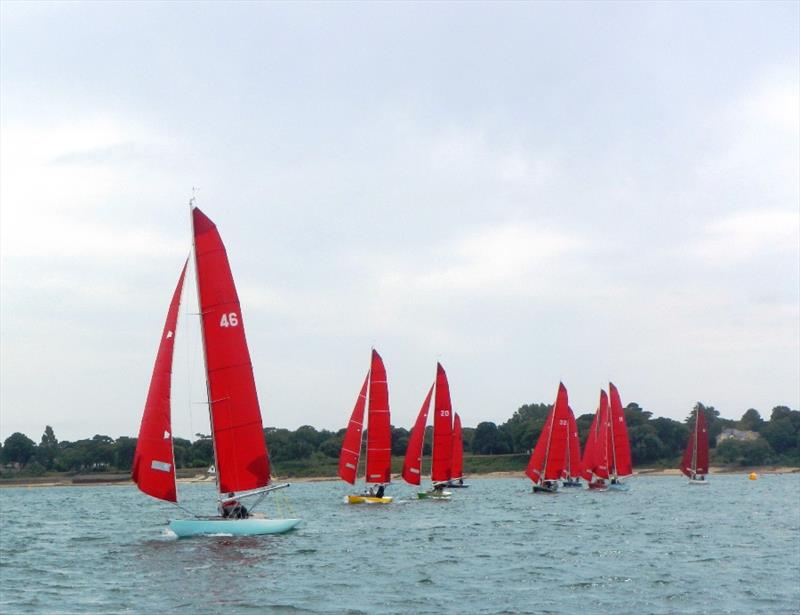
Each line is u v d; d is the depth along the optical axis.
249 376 49.88
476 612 32.22
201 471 189.12
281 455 199.88
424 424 95.56
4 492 182.75
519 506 89.50
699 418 153.00
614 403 124.19
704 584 38.22
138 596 35.12
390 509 83.12
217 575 39.66
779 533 61.53
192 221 49.25
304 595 35.22
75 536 61.41
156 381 47.81
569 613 32.12
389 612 32.16
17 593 36.03
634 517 76.06
